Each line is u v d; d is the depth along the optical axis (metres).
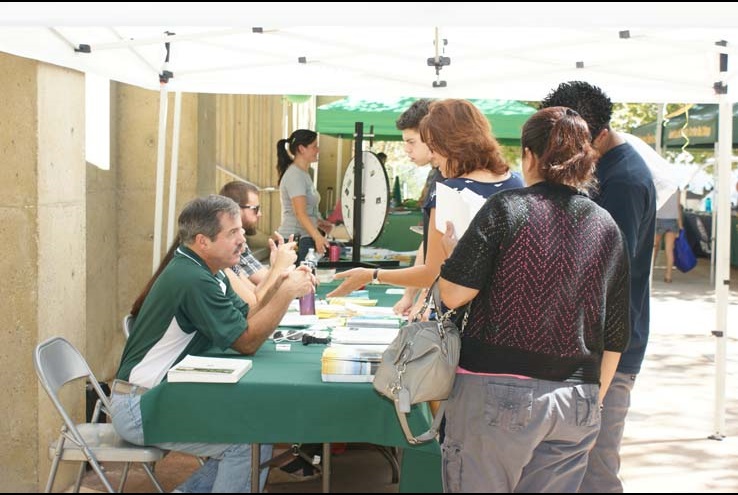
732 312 10.16
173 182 5.59
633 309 3.06
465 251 2.47
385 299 5.04
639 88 5.16
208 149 7.12
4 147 3.91
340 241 7.56
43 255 4.02
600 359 2.55
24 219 3.95
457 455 2.54
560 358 2.45
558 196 2.52
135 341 3.44
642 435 5.33
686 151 13.98
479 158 3.12
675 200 9.40
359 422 2.96
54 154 4.11
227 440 3.00
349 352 3.09
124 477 3.93
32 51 3.70
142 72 4.91
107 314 6.37
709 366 7.28
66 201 4.29
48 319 4.10
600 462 3.09
